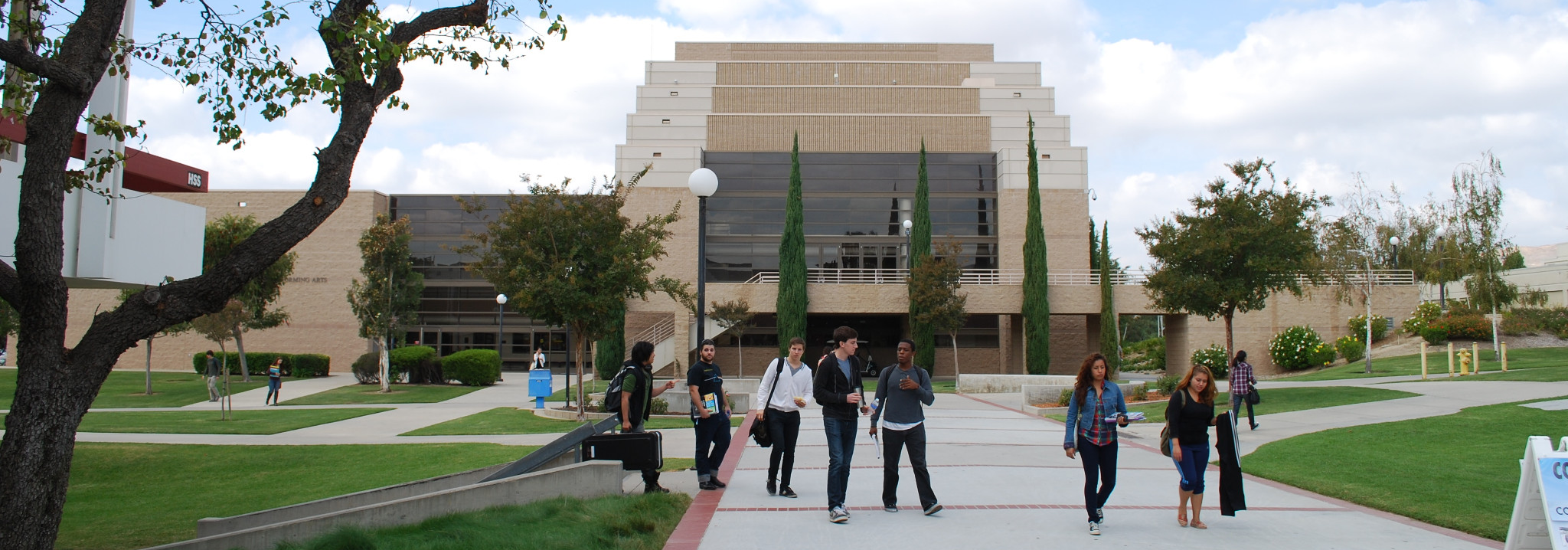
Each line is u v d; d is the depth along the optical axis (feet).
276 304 143.02
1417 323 124.16
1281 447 41.96
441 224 155.33
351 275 144.77
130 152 35.06
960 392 100.42
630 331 145.89
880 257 149.59
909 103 161.99
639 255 66.74
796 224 130.00
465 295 154.92
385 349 102.42
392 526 23.95
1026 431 52.70
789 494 29.19
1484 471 33.65
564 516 23.91
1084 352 145.79
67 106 18.29
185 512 33.37
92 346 17.95
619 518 23.84
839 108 161.89
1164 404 71.00
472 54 24.38
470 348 154.51
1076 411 24.35
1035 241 127.34
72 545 27.91
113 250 34.27
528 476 26.25
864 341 150.82
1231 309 70.33
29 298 17.62
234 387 106.93
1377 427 47.34
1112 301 127.34
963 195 151.94
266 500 35.42
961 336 148.77
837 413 25.89
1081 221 148.56
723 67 171.73
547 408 71.46
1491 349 112.68
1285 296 133.18
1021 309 130.11
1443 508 27.09
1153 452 42.88
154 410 78.48
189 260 39.24
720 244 148.46
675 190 146.51
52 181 18.01
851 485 31.81
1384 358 117.50
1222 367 124.26
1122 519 25.79
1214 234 67.77
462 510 25.20
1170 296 70.08
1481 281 114.42
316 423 64.39
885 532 23.85
